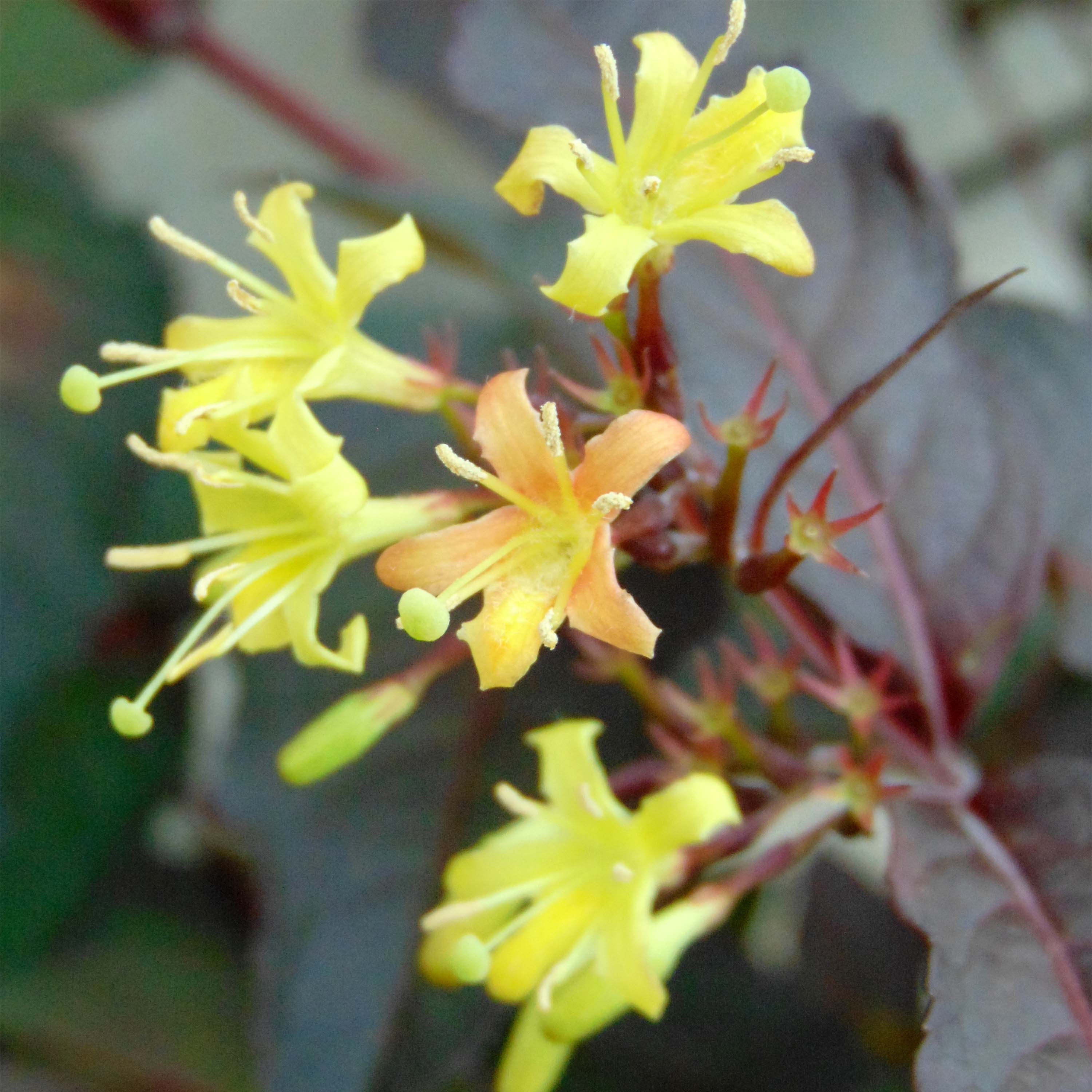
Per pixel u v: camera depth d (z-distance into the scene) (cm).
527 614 13
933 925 14
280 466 13
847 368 15
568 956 13
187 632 17
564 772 14
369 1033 15
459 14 16
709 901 14
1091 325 17
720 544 14
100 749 18
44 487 18
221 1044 17
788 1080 17
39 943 17
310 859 16
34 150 19
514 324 18
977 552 15
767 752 14
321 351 14
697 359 15
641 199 13
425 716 16
